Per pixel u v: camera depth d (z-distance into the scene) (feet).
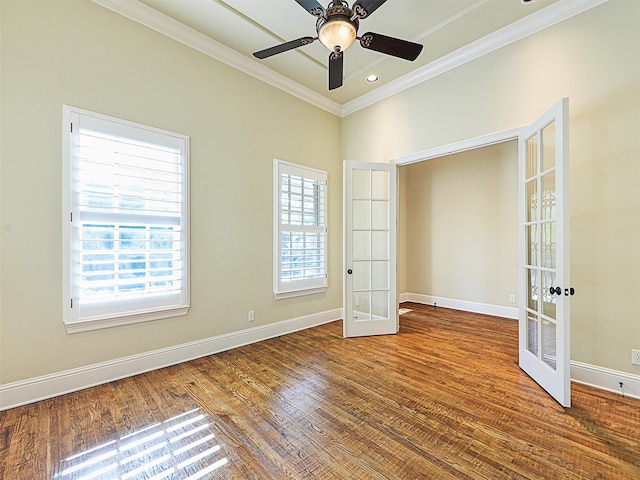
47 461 5.27
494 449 5.49
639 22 7.16
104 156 8.00
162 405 7.03
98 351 8.01
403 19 8.83
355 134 14.33
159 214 8.98
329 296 14.46
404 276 19.35
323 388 7.82
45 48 7.20
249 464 5.19
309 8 6.30
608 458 5.24
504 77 9.47
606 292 7.62
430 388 7.79
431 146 11.43
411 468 5.07
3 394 6.75
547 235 7.76
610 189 7.55
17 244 6.89
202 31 9.52
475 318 15.01
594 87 7.79
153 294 8.87
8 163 6.78
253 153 11.42
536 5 8.27
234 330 10.86
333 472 5.00
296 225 12.87
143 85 8.70
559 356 6.94
